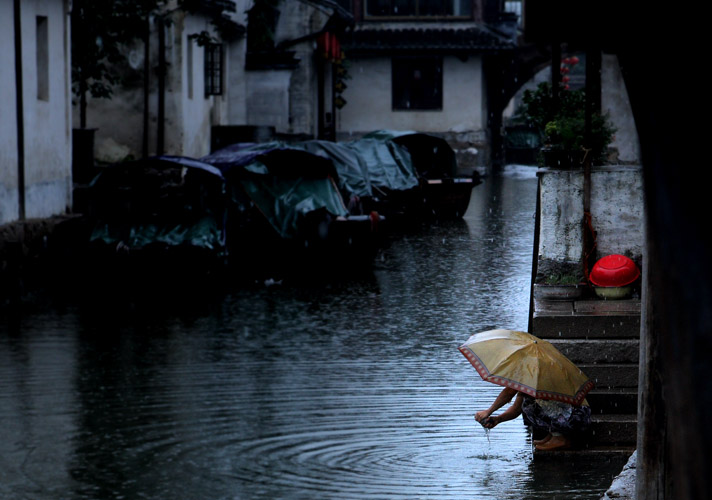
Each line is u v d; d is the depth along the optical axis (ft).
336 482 31.76
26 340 54.80
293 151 88.79
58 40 87.81
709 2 7.85
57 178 87.10
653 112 8.76
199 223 81.00
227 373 47.24
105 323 59.98
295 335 56.70
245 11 145.18
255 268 84.53
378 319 61.57
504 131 206.59
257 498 30.09
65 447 35.70
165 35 113.91
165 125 115.03
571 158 45.21
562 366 34.94
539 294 42.29
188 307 65.57
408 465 33.50
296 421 39.14
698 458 7.63
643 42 8.93
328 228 87.66
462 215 121.19
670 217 8.35
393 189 115.24
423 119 186.39
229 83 146.61
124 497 30.66
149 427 38.34
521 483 31.50
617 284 42.04
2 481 32.32
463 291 71.46
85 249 82.69
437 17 187.21
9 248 70.33
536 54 190.80
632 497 26.53
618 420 35.50
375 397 42.86
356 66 186.80
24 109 79.61
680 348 8.05
